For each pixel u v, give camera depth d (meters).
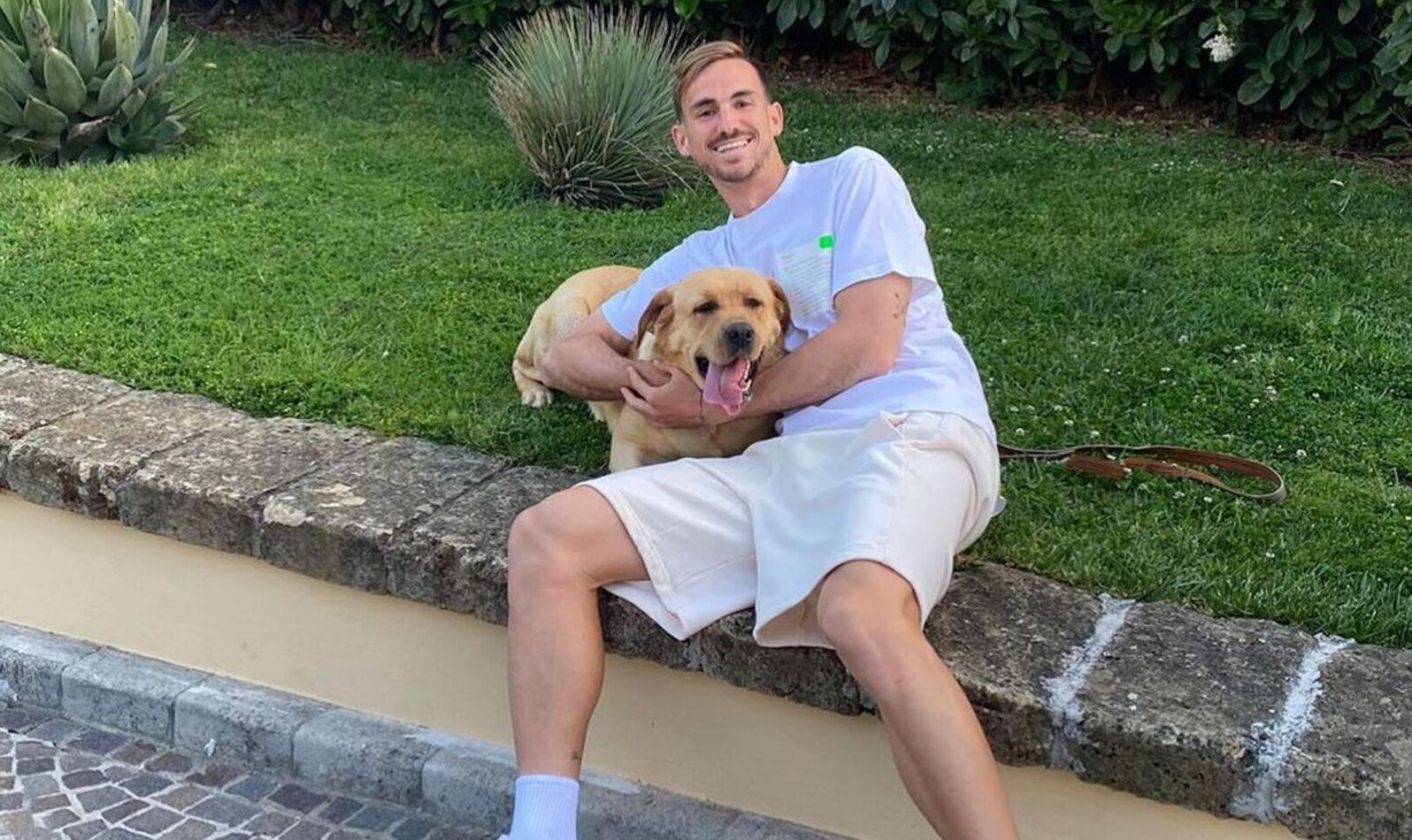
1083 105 7.23
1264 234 5.04
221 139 6.41
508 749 2.92
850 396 2.69
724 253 2.92
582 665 2.45
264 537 2.97
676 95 2.87
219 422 3.42
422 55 8.44
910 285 2.72
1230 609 2.71
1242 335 4.14
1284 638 2.60
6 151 5.98
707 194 5.79
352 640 3.01
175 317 4.14
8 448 3.21
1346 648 2.58
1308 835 2.26
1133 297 4.44
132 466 3.11
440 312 4.29
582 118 5.57
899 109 7.24
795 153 6.34
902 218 2.74
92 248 4.77
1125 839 2.45
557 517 2.52
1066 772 2.44
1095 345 4.05
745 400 2.69
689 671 2.66
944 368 2.71
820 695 2.54
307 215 5.26
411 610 2.93
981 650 2.53
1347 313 4.27
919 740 2.21
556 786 2.38
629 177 5.68
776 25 7.93
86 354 3.81
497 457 3.30
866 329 2.64
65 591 3.29
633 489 2.56
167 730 3.09
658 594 2.56
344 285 4.50
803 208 2.82
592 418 3.54
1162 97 7.03
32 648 3.26
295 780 2.98
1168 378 3.85
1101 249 4.91
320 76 7.73
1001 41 7.00
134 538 3.16
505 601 2.76
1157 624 2.64
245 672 3.15
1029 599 2.71
